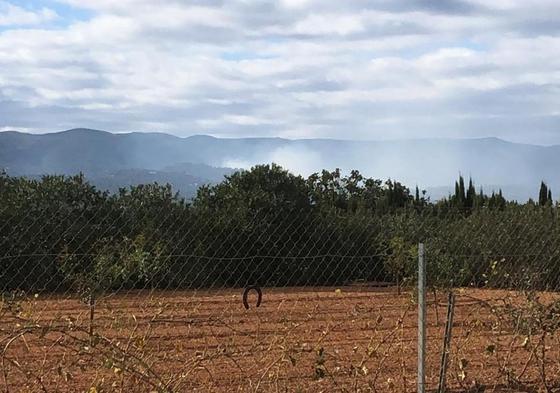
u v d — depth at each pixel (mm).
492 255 10062
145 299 10031
